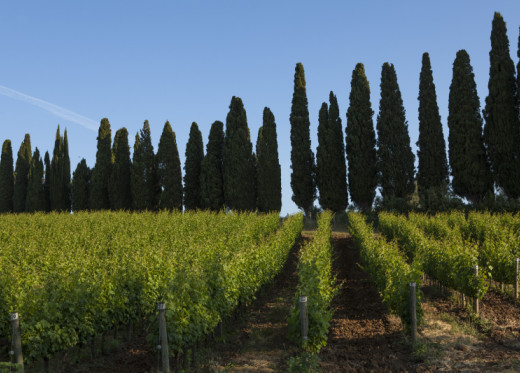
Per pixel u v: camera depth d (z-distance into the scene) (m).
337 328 9.31
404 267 9.10
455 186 31.66
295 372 6.29
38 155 54.16
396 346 8.09
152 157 45.50
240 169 39.53
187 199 43.69
